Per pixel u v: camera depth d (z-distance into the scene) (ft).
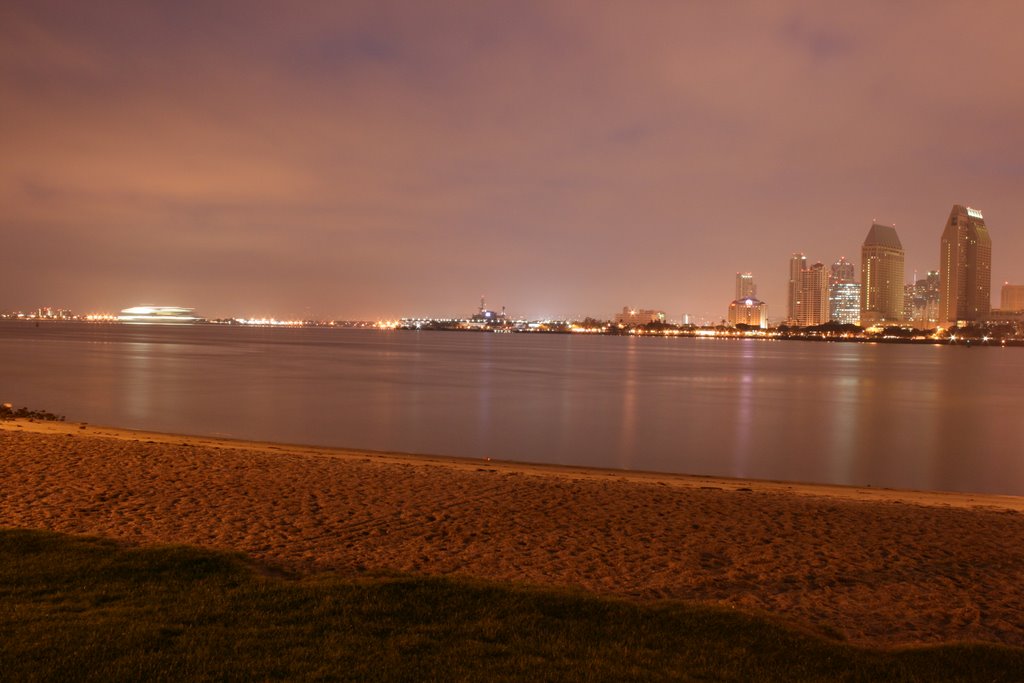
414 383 225.35
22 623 22.20
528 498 49.60
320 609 24.27
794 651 22.80
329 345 581.12
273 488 50.42
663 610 25.75
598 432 126.82
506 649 21.61
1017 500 67.36
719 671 21.04
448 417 142.31
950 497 66.59
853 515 47.37
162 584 26.35
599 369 324.80
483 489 52.60
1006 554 38.17
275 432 117.19
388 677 19.52
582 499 49.78
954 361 498.69
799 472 94.73
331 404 159.63
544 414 150.92
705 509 47.70
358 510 44.27
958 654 22.98
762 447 114.11
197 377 224.12
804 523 44.27
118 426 116.26
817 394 215.51
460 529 40.16
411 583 27.25
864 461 103.24
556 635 22.93
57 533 32.91
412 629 22.94
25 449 63.00
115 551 30.50
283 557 33.01
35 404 143.33
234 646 21.09
